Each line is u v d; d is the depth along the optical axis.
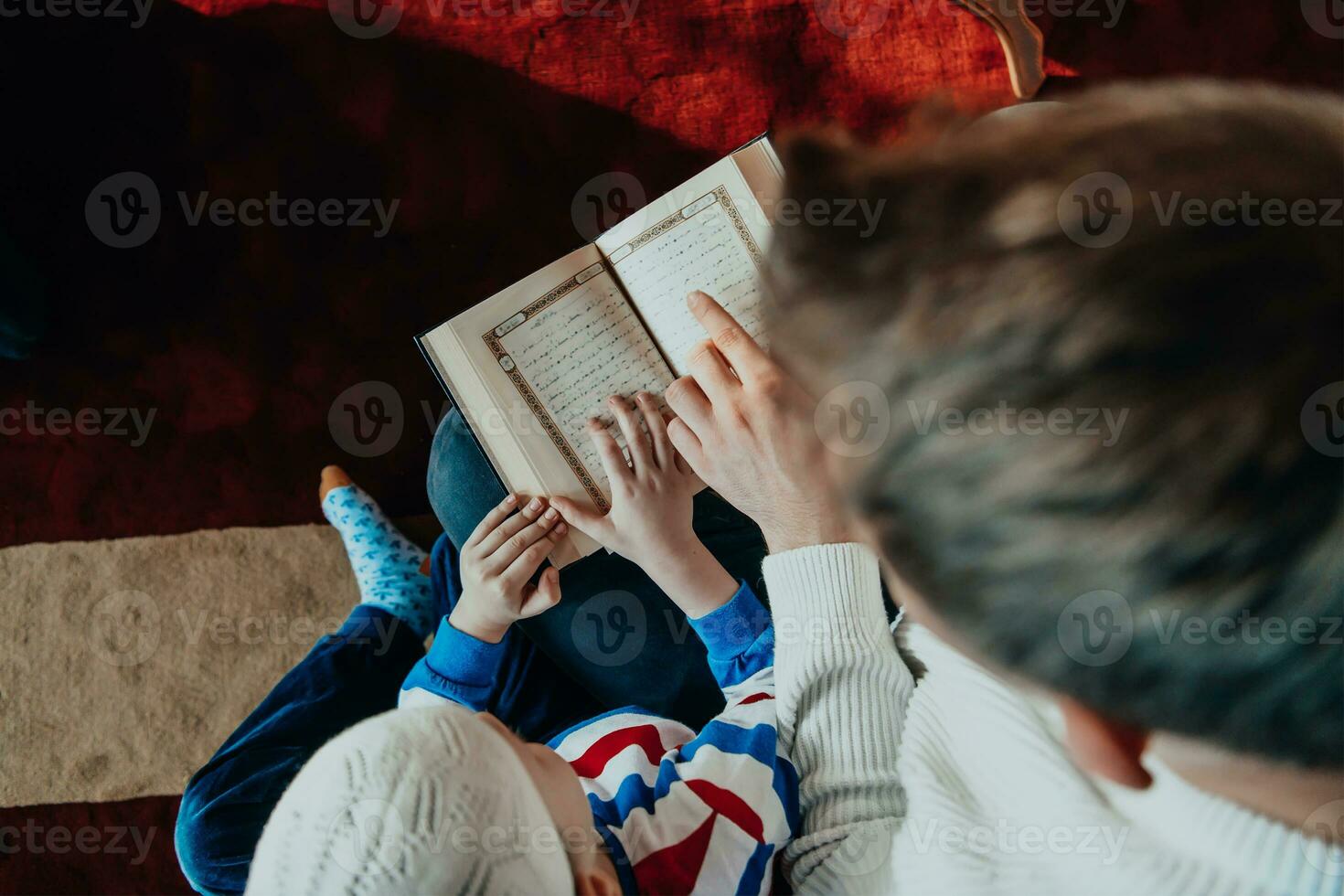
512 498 0.84
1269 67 1.41
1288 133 0.18
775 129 1.42
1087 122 0.19
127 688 1.32
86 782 1.30
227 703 1.32
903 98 1.42
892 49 1.43
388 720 0.50
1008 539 0.19
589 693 0.98
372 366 1.39
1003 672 0.23
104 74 1.44
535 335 0.83
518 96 1.43
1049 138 0.19
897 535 0.21
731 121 1.43
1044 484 0.17
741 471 0.68
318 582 1.35
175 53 1.44
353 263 1.40
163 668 1.33
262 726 1.04
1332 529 0.17
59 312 1.39
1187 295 0.17
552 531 0.84
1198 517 0.17
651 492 0.79
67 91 1.44
